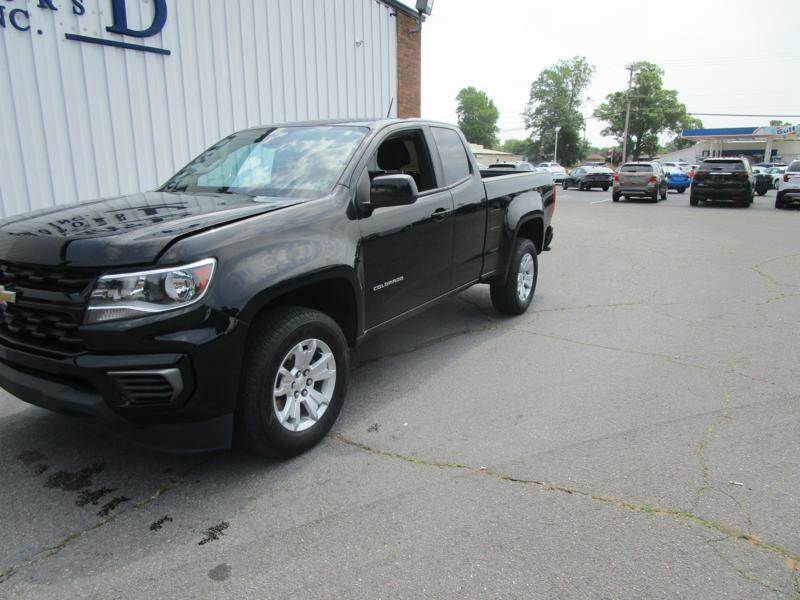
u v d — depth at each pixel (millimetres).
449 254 4676
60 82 6805
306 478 3080
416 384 4359
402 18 12258
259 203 3340
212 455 3334
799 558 2414
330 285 3477
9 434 3592
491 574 2346
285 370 3111
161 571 2396
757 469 3104
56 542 2588
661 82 83875
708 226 14789
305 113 10039
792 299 6801
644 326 5801
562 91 90312
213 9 8328
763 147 74500
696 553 2451
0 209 6477
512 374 4543
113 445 3457
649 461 3201
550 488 2955
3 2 6223
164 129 7930
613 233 13594
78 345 2676
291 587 2295
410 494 2922
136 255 2596
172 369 2588
